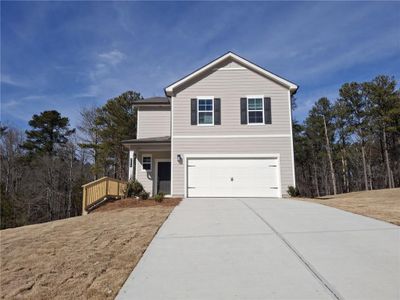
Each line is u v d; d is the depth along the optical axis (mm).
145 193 13758
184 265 4926
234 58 16281
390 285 3871
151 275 4547
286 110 15773
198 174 15367
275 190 15102
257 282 4117
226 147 15547
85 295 4008
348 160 41688
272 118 15711
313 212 9367
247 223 7906
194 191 15219
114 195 14938
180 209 10672
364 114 36469
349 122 38656
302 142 42312
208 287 4023
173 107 16047
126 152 31672
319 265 4664
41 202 31438
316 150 42844
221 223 8008
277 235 6547
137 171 17922
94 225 8438
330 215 8766
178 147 15633
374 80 34969
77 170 33812
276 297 3645
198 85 16203
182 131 15766
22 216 27047
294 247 5645
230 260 5070
